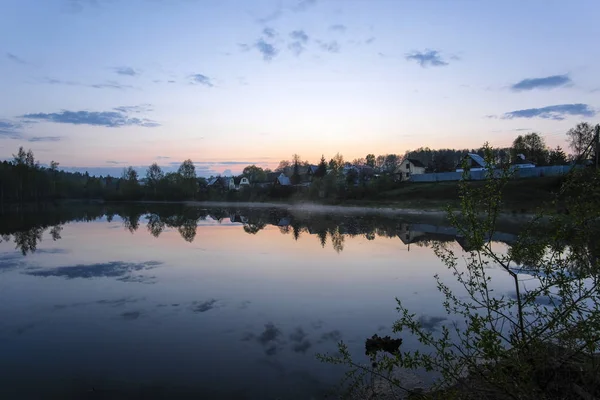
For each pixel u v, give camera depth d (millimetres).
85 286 13633
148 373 7258
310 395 6484
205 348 8391
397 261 17938
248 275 15188
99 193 128125
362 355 7965
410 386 6594
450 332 9102
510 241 22891
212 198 102375
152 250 21359
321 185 78812
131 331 9375
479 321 4297
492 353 4016
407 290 12930
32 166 100562
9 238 26531
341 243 23891
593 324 3834
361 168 118438
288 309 11039
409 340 8688
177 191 107688
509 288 12844
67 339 8922
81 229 32656
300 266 16875
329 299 11953
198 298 12125
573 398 4305
